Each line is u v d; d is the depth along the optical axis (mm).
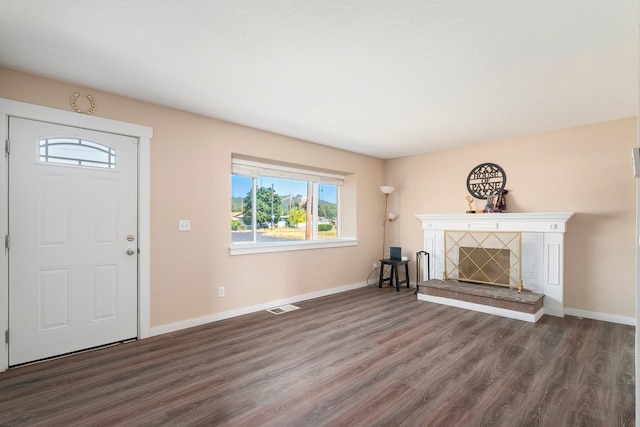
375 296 4676
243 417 1817
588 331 3213
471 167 4676
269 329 3262
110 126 2809
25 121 2443
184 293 3285
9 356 2377
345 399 2006
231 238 3684
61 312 2598
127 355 2629
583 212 3721
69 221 2633
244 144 3783
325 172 5039
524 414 1855
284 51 2129
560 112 3266
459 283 4457
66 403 1943
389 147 4820
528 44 2016
